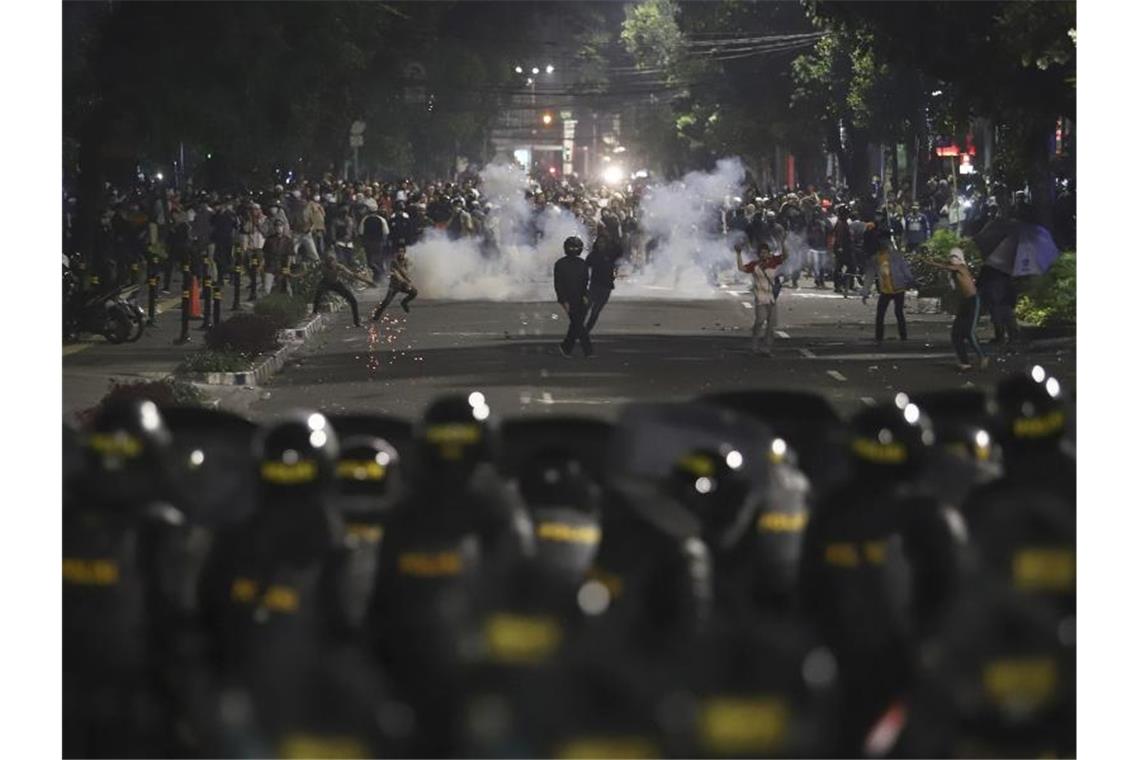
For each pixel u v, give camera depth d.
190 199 77.81
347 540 10.05
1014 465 10.98
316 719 9.08
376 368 43.81
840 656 10.12
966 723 10.34
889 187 111.25
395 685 9.77
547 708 9.35
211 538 10.66
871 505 10.15
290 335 49.53
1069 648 10.84
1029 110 54.28
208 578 10.06
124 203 67.38
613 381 39.88
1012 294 45.34
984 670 10.34
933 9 53.38
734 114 129.12
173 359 44.09
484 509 10.01
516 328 56.41
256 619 9.84
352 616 9.84
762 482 10.55
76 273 49.41
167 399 31.64
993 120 59.56
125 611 10.39
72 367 41.81
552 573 9.88
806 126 118.62
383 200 97.38
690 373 41.50
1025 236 45.12
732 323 58.16
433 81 152.50
